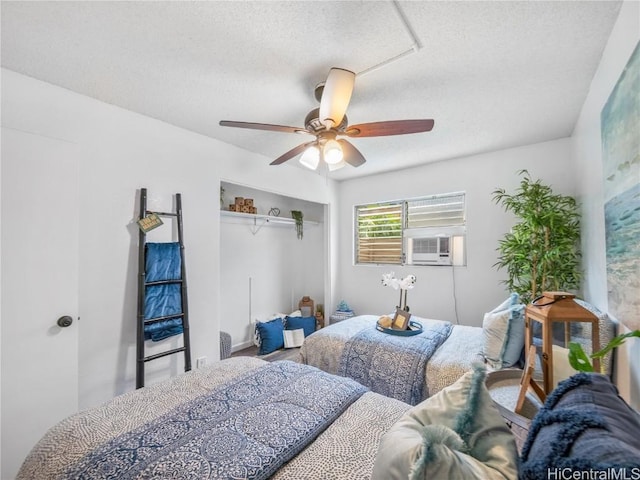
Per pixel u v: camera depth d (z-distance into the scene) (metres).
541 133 2.65
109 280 2.07
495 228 3.15
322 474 0.89
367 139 2.79
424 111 2.22
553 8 1.28
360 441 1.03
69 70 1.72
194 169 2.59
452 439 0.63
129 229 2.18
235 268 3.93
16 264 1.64
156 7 1.27
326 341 2.42
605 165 1.53
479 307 3.26
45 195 1.74
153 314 2.21
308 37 1.46
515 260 2.62
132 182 2.21
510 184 3.04
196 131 2.58
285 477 0.88
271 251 4.43
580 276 2.43
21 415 1.62
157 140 2.36
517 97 2.02
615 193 1.38
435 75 1.76
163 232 2.38
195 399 1.27
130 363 2.16
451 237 3.50
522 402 1.09
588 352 1.69
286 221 4.29
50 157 1.77
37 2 1.24
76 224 1.86
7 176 1.63
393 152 3.16
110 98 2.03
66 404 1.77
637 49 1.10
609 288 1.54
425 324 2.71
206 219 2.66
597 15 1.31
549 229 2.40
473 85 1.87
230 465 0.88
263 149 3.04
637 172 1.14
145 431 1.04
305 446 1.00
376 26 1.38
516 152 3.01
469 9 1.29
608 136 1.46
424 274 3.68
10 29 1.39
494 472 0.62
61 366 1.76
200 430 1.04
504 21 1.35
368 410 1.23
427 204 3.74
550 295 1.36
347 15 1.32
